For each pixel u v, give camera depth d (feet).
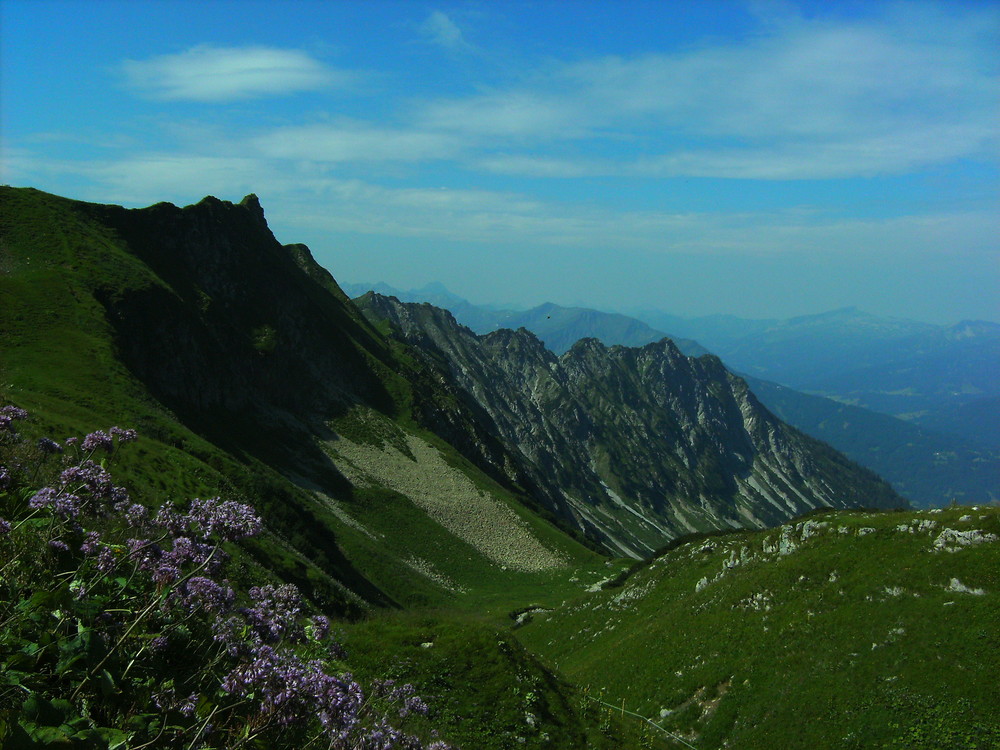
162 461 154.20
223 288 391.24
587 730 75.25
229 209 433.48
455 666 74.95
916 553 118.42
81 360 221.05
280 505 227.20
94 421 172.96
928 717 91.76
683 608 149.79
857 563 124.47
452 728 65.77
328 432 382.83
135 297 279.90
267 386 369.71
